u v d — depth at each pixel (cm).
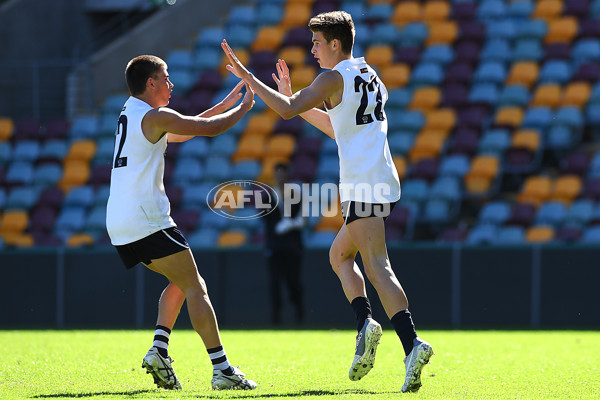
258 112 5928
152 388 1647
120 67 6375
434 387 1630
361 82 1619
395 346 2714
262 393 1538
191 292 1631
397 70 6028
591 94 5662
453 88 5853
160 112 1596
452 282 4094
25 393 1555
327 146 5569
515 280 4050
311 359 2259
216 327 1642
